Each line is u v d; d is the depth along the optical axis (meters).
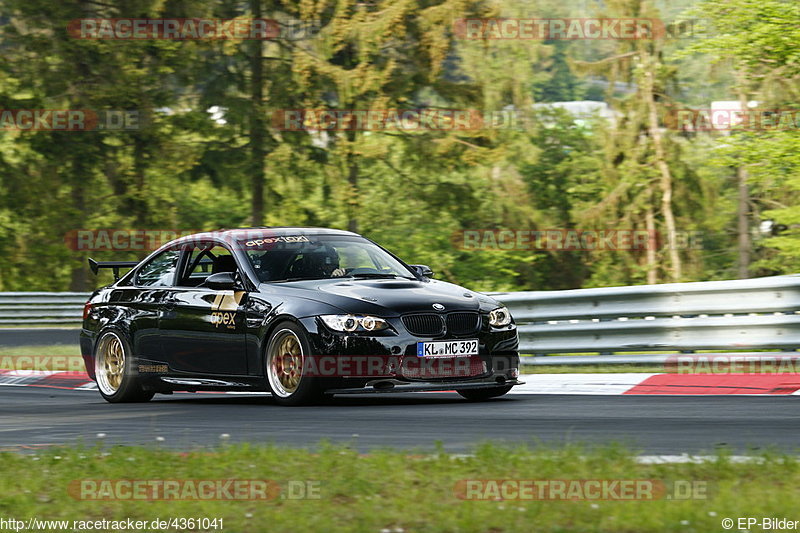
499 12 105.88
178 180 114.94
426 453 16.66
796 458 15.09
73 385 40.44
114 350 32.00
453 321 26.81
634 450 16.92
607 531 11.21
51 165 111.94
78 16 108.38
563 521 11.69
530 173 147.62
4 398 34.28
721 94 115.31
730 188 131.00
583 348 35.78
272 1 111.00
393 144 115.12
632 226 121.44
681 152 119.88
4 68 108.75
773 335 31.55
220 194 119.88
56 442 21.19
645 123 119.06
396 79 107.75
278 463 16.16
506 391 28.56
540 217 131.50
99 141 110.00
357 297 26.73
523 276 140.25
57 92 107.56
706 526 11.15
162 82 112.19
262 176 111.94
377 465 15.59
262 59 112.94
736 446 17.59
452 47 109.19
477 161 110.31
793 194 117.62
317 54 107.06
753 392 27.50
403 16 102.50
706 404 24.72
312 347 26.12
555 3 128.12
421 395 30.20
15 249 116.06
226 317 28.48
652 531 11.12
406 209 134.62
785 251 91.00
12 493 14.59
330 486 14.16
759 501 12.20
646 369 33.81
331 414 24.78
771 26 57.94
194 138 116.19
